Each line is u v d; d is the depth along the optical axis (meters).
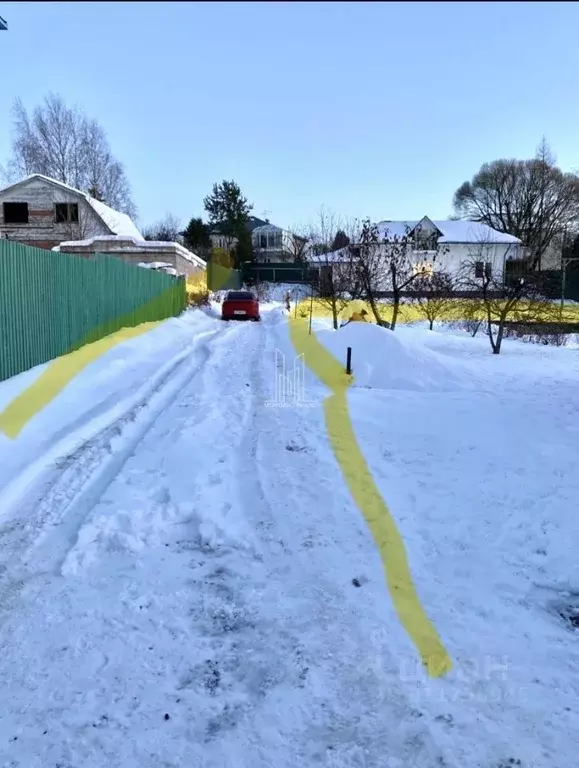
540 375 11.07
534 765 2.37
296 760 2.39
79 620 3.30
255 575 3.81
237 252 54.25
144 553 4.07
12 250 8.16
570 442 6.44
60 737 2.50
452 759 2.39
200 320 22.12
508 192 64.56
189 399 8.61
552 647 3.13
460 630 3.26
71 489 5.12
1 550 4.07
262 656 3.02
